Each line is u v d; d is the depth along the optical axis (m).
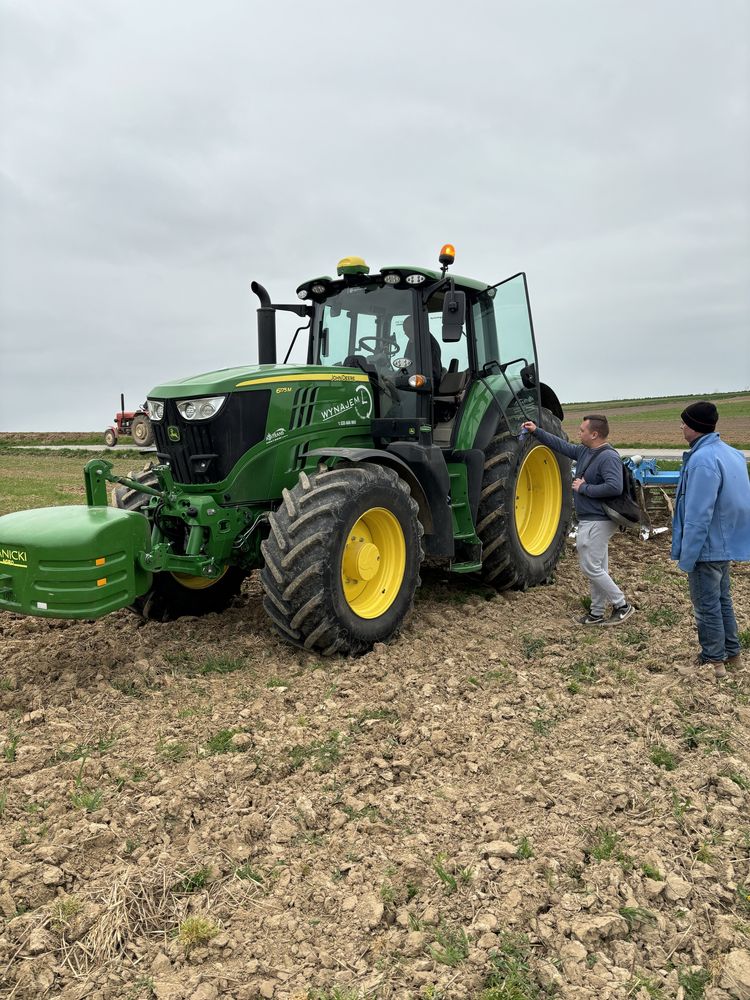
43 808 2.96
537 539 6.59
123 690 4.11
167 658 4.57
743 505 4.14
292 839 2.80
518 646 4.91
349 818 2.93
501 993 2.07
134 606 5.25
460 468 5.72
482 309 6.24
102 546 3.95
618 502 5.12
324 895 2.48
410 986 2.12
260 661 4.57
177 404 4.68
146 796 3.04
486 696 4.08
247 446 4.71
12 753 3.36
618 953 2.25
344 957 2.23
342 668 4.43
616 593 5.24
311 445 5.06
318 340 5.96
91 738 3.54
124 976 2.17
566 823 2.88
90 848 2.69
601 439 5.19
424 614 5.53
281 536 4.34
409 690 4.12
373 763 3.33
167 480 4.82
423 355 5.44
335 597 4.39
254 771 3.23
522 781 3.19
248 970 2.17
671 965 2.22
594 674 4.41
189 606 5.42
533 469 6.67
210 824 2.86
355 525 4.64
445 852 2.70
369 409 5.48
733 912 2.45
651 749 3.46
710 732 3.61
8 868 2.56
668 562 7.10
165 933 2.33
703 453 4.14
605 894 2.48
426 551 5.34
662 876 2.57
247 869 2.61
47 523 3.99
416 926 2.34
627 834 2.82
